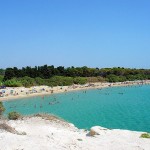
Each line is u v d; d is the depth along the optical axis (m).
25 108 86.12
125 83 194.62
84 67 199.00
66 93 132.62
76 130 38.56
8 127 31.69
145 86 181.62
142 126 57.66
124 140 30.19
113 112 77.44
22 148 24.36
